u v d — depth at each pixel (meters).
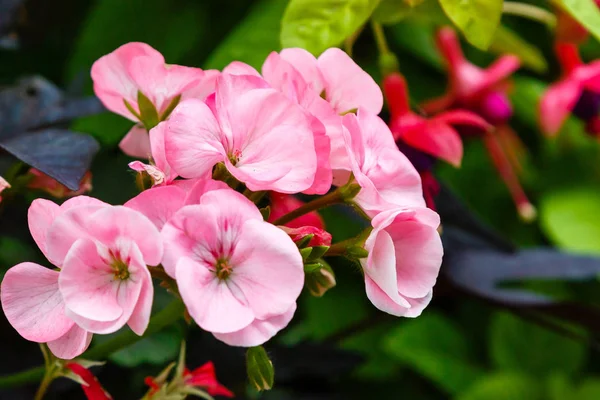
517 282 1.21
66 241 0.72
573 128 1.28
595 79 0.98
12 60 1.07
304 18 0.83
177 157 0.73
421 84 1.13
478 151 1.23
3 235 0.92
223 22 1.03
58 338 0.73
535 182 1.26
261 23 0.89
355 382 1.21
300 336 1.11
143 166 0.73
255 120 0.74
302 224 0.80
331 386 0.98
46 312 0.73
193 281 0.71
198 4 1.03
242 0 1.03
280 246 0.72
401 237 0.75
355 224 1.02
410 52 1.14
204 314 0.71
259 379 0.74
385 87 0.89
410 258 0.75
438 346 1.23
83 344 0.73
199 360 0.89
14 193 0.83
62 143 0.81
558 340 1.27
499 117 0.98
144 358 0.88
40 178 0.82
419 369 1.21
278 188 0.74
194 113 0.74
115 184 0.91
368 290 0.75
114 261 0.72
